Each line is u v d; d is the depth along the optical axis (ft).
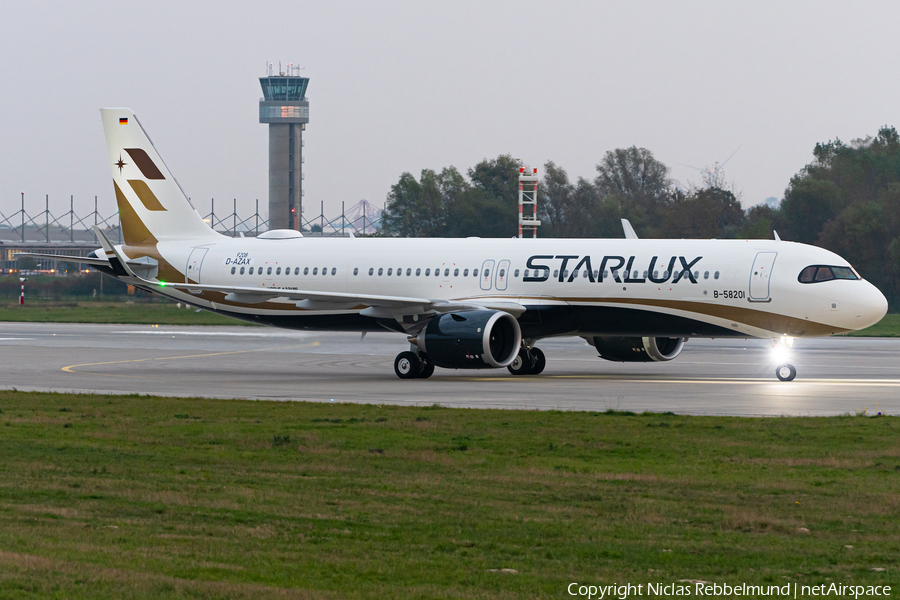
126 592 124.88
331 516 172.86
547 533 162.30
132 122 545.85
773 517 174.19
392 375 461.78
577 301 444.55
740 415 312.91
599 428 278.05
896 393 372.99
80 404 334.44
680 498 189.37
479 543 155.63
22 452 236.43
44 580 128.98
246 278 517.55
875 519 173.06
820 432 270.67
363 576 136.77
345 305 481.87
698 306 427.33
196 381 428.15
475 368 424.87
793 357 548.31
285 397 367.04
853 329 414.00
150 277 538.47
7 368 483.51
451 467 220.84
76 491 191.62
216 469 217.36
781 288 414.21
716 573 141.59
